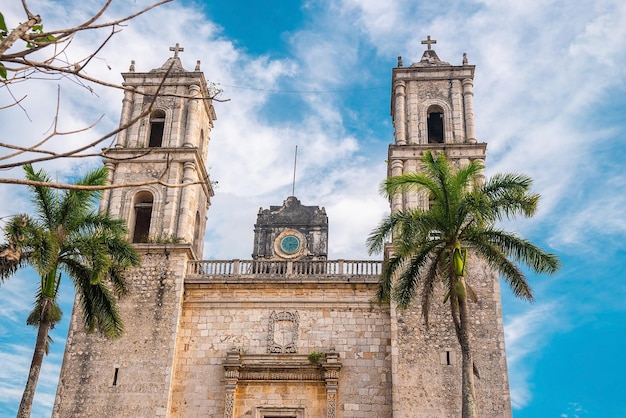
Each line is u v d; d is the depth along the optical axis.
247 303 44.72
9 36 8.19
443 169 33.53
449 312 42.28
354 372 42.28
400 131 49.84
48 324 32.62
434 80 51.66
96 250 33.78
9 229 22.38
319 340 43.41
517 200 32.75
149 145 53.03
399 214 34.28
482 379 40.31
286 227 76.75
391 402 41.16
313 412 41.59
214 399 42.09
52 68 8.09
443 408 39.78
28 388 31.27
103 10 8.15
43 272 31.00
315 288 44.84
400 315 42.44
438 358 41.06
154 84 52.41
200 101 52.69
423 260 34.16
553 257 32.28
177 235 46.59
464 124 50.03
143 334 42.94
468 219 33.62
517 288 32.72
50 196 34.25
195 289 45.19
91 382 41.75
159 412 40.75
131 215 47.91
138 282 44.47
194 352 43.41
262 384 42.47
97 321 36.31
